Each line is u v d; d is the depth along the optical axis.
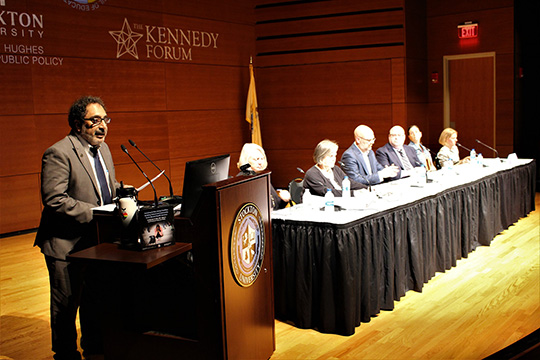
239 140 9.79
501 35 9.48
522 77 9.67
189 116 8.89
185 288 2.66
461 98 9.98
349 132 9.62
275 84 9.97
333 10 9.52
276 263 3.71
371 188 4.51
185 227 2.57
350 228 3.46
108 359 2.82
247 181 2.77
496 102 9.67
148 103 8.27
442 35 9.97
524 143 9.81
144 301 2.74
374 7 9.31
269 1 9.84
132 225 2.55
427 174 5.43
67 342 2.96
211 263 2.51
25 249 6.03
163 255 2.38
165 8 8.45
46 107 7.05
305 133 9.89
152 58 8.29
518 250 5.37
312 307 3.57
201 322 2.57
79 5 7.33
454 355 3.12
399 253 4.00
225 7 9.38
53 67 7.09
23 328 3.69
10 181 6.77
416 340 3.35
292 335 3.49
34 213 7.02
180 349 2.63
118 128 7.89
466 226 5.15
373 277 3.74
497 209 5.89
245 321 2.74
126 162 8.02
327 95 9.68
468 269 4.81
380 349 3.23
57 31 7.12
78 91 7.38
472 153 6.44
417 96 9.77
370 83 9.44
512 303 3.92
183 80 8.77
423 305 3.96
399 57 9.27
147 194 8.30
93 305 3.07
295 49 9.77
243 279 2.71
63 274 2.92
